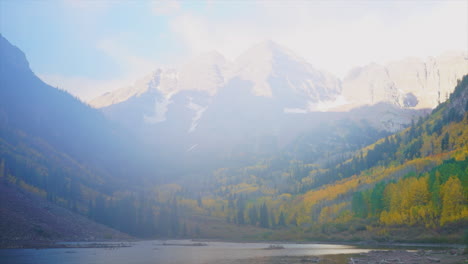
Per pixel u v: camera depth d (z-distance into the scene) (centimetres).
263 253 14375
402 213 17900
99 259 12400
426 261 9719
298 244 19588
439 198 16375
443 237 14925
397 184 19488
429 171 19750
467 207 15250
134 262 11581
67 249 15875
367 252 13212
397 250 13125
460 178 15900
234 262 11306
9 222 17725
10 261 11594
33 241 17088
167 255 13875
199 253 14725
